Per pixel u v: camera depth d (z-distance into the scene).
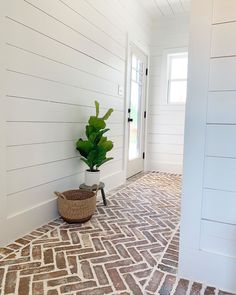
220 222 1.37
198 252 1.42
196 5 1.31
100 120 2.46
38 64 2.00
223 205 1.36
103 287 1.35
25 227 1.95
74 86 2.47
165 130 4.62
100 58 2.92
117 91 3.40
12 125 1.79
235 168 1.32
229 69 1.29
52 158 2.24
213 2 1.28
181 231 1.45
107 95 3.13
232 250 1.36
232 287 1.36
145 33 4.27
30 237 1.90
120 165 3.67
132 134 4.16
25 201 1.96
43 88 2.07
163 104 4.58
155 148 4.71
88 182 2.54
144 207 2.64
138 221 2.26
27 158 1.96
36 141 2.04
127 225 2.17
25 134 1.92
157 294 1.31
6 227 1.78
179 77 4.52
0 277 1.41
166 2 3.88
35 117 2.01
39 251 1.70
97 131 2.47
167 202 2.83
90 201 2.20
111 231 2.04
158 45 4.52
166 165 4.65
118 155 3.58
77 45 2.48
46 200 2.19
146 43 4.34
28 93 1.92
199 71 1.34
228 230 1.36
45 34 2.05
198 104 1.36
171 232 2.05
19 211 1.90
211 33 1.30
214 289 1.37
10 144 1.79
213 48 1.31
